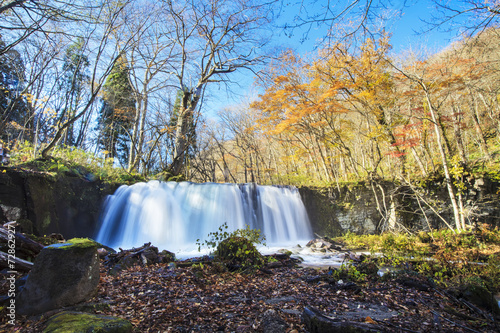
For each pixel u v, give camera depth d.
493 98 16.84
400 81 16.00
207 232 14.80
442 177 17.34
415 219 17.36
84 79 21.58
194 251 12.09
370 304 4.88
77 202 12.20
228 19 19.34
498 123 19.22
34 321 3.26
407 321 4.08
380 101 16.09
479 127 19.44
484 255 8.98
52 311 3.44
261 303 4.63
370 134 17.53
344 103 18.25
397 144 16.02
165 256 7.91
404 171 18.36
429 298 5.31
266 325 3.45
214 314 3.96
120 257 7.23
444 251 9.16
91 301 3.95
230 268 7.32
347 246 13.75
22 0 6.37
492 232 13.10
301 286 5.85
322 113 19.19
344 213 18.00
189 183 15.76
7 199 9.33
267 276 6.88
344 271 6.80
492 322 4.27
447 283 6.00
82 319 3.03
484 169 16.56
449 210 16.78
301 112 17.30
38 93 16.81
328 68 15.84
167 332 3.30
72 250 3.89
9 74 17.06
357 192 18.12
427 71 15.07
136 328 3.30
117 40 13.45
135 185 14.52
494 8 4.43
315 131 20.84
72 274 3.78
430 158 18.84
